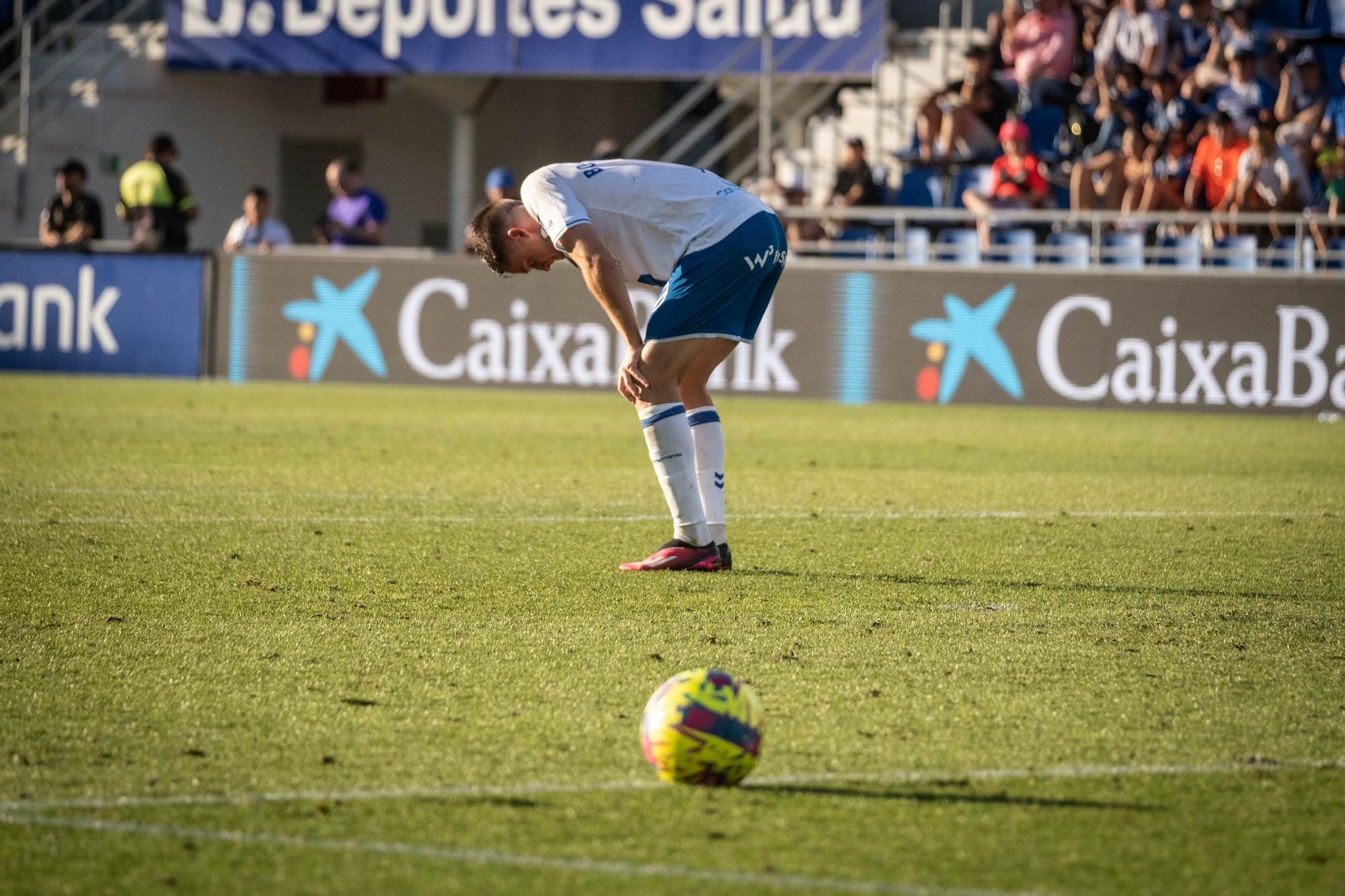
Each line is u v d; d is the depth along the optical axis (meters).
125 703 9.98
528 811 8.05
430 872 7.24
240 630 12.14
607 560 15.61
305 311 40.97
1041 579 14.90
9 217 55.69
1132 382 36.88
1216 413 36.34
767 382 38.91
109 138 56.22
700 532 14.99
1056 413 36.16
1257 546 17.05
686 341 14.64
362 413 32.50
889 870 7.31
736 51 46.81
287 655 11.32
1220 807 8.23
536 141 58.47
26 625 12.23
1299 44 42.78
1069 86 42.72
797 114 50.06
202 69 49.88
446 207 58.31
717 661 11.27
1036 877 7.27
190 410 32.44
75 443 25.73
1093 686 10.73
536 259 14.90
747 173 55.16
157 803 8.12
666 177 14.52
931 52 48.56
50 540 16.27
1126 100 40.25
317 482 21.47
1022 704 10.20
